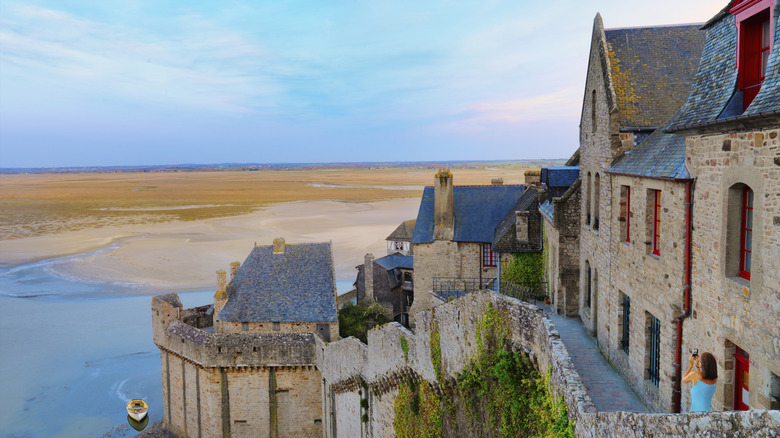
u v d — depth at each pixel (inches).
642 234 637.9
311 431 1412.4
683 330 534.9
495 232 1569.9
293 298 1567.4
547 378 549.3
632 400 641.0
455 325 772.6
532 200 1385.3
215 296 1545.3
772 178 378.9
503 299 658.8
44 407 1590.8
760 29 456.8
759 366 396.8
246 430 1397.6
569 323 973.2
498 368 639.1
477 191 1770.4
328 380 1316.4
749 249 435.8
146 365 1872.5
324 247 1711.4
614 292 744.3
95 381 1753.2
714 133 466.3
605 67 813.2
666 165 578.2
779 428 239.3
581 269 975.0
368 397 1112.2
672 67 828.0
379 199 7249.0
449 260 1669.5
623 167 706.8
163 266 3265.3
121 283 2893.7
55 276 3061.0
